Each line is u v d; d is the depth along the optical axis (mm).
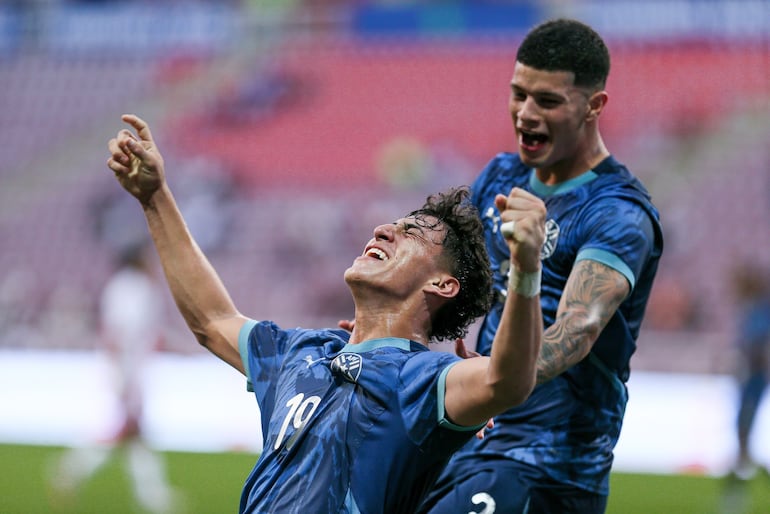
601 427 11273
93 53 77312
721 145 62469
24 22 78312
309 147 68062
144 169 10141
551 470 11094
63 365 51094
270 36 75688
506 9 72312
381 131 68312
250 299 59156
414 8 73812
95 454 27219
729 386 45094
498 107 68688
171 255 10188
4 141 72875
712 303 54750
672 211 59250
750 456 25766
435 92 70125
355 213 63281
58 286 62562
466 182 64625
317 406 8656
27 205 67625
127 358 25844
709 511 25656
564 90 10922
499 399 7883
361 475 8289
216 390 44750
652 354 48812
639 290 11219
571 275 10492
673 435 37594
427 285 9031
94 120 73438
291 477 8477
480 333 11867
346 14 74812
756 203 59531
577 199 11234
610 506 26047
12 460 33281
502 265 11797
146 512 25453
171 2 77188
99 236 64625
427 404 8289
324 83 72188
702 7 68438
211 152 68750
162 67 75938
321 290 59094
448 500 11133
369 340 8961
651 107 64938
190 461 33031
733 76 66125
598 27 69375
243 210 64188
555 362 9734
